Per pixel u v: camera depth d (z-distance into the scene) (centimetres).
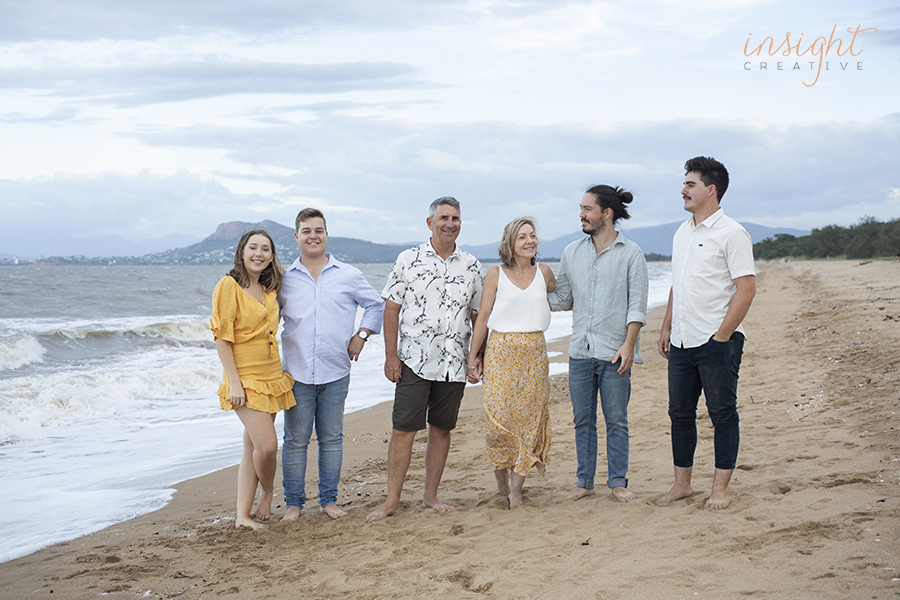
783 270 5206
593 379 409
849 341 928
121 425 776
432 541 350
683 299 363
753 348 1020
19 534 416
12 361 1184
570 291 426
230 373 389
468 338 420
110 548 382
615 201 398
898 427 461
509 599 265
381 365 1215
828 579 247
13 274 5175
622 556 298
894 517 299
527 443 402
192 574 331
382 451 623
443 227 397
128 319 1994
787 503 340
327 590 293
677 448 381
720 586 254
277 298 421
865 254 6034
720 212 357
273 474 413
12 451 657
